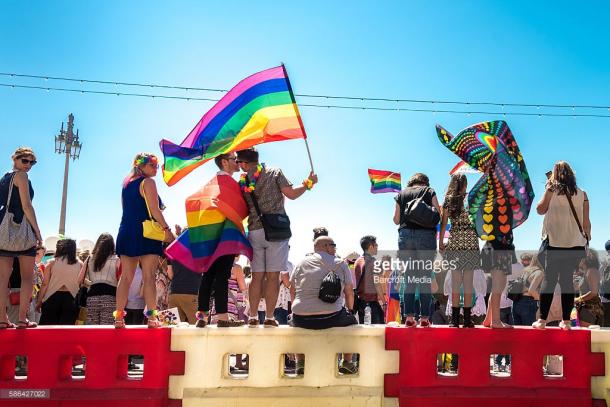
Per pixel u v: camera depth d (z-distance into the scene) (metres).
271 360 6.03
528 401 6.07
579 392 6.16
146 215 6.13
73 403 5.77
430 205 6.46
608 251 8.01
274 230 6.22
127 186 6.23
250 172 6.35
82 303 8.71
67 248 7.83
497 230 6.36
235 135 6.51
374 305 8.60
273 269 6.25
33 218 6.13
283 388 6.01
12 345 5.86
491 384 6.14
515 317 8.90
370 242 8.68
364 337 6.13
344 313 6.26
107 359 5.89
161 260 8.65
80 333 5.91
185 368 5.95
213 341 6.00
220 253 6.05
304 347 6.07
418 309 6.43
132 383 5.88
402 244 6.46
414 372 6.11
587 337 6.24
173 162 6.48
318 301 6.11
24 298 6.07
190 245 6.25
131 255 6.02
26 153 6.15
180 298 7.65
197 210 6.25
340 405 6.01
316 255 6.36
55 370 5.86
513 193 6.47
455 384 6.12
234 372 7.83
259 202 6.32
